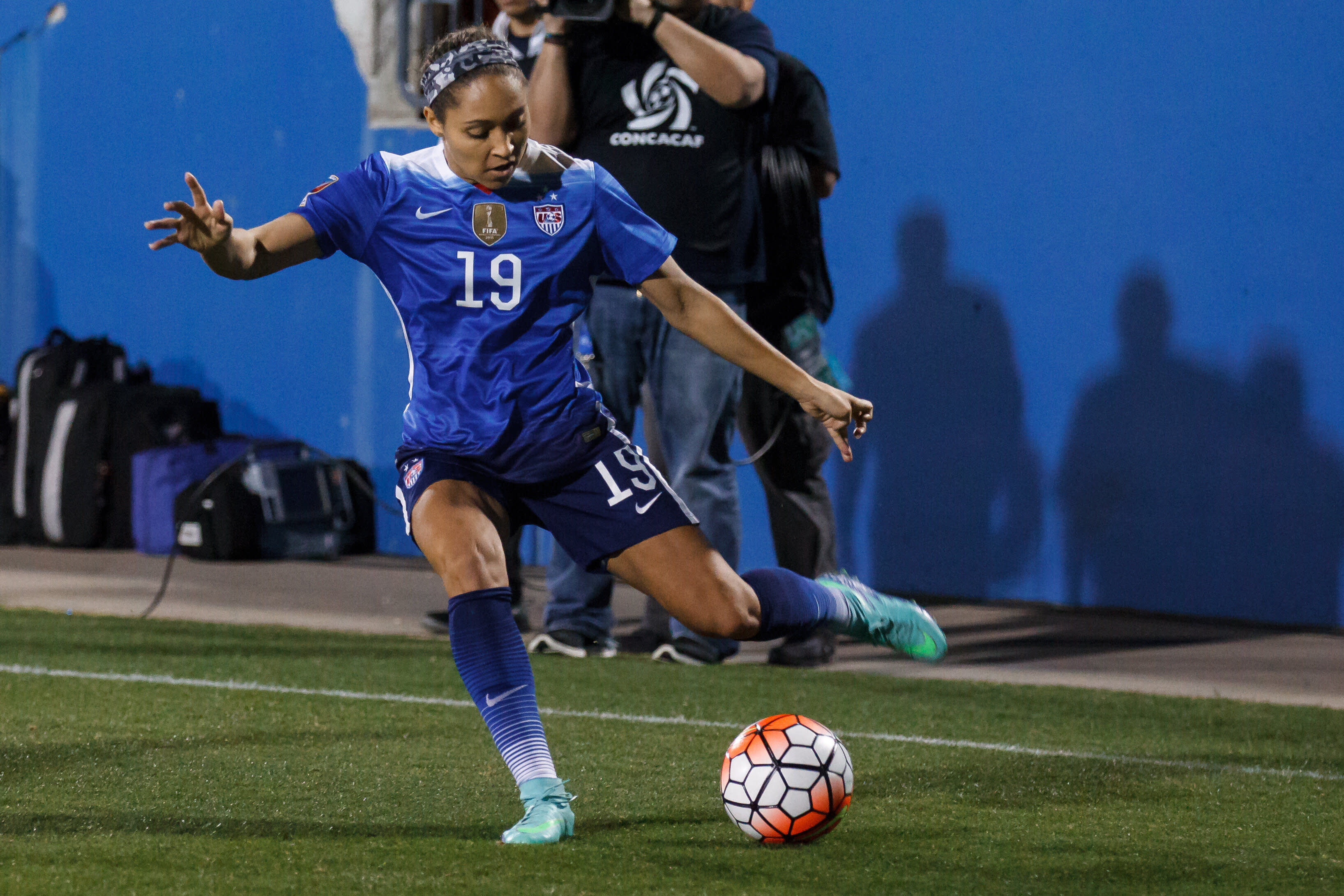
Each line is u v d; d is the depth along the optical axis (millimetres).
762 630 11609
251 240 10344
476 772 13047
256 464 31250
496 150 10430
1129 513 26328
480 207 10828
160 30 35312
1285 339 25109
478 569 10398
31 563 30078
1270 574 25281
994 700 18047
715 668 20047
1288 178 25016
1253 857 10664
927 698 18031
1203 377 25703
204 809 11336
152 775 12609
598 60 19719
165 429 32438
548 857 9953
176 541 25109
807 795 10336
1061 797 12734
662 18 19125
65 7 36469
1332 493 24812
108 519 32375
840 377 21234
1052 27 26609
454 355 10922
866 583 28531
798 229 20688
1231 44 25359
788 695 17984
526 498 11383
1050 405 26906
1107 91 26250
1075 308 26641
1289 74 24969
